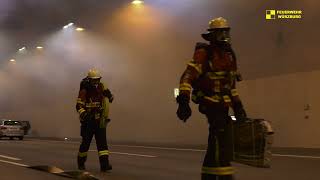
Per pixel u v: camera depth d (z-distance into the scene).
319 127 24.66
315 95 25.11
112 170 15.39
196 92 7.93
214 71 7.80
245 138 7.64
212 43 7.86
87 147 14.85
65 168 15.71
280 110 27.12
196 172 14.88
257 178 13.32
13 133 44.69
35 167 15.59
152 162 18.11
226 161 7.70
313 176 13.53
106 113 14.58
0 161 18.38
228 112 7.93
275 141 27.05
